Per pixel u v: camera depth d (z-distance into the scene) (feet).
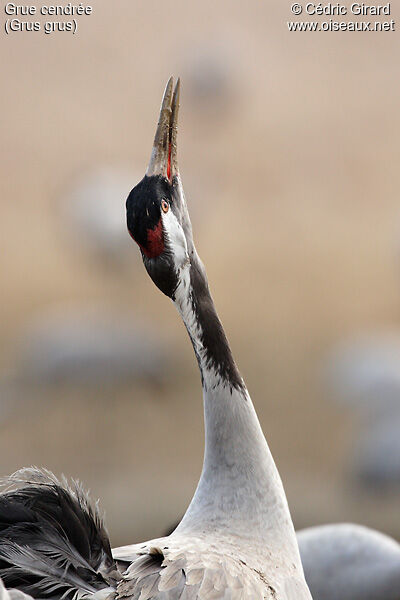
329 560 38.96
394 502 55.16
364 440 57.16
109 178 86.89
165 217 37.55
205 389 37.65
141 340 67.00
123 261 82.94
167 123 37.68
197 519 37.58
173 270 37.55
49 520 37.24
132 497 55.77
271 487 37.60
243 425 37.60
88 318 70.74
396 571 38.86
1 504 37.27
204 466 37.68
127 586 36.96
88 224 83.41
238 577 37.17
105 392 65.87
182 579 37.04
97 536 37.22
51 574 37.06
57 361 65.21
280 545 37.52
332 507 55.26
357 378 66.59
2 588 36.70
